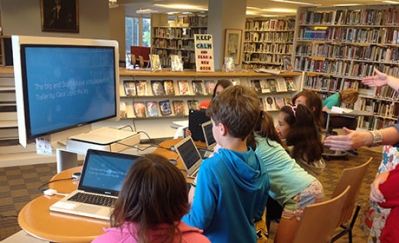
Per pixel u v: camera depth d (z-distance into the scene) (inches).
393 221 57.7
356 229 126.5
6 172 166.7
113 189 65.9
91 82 87.0
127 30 569.6
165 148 105.3
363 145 50.8
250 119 56.9
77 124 84.0
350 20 290.5
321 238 71.6
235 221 57.6
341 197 70.4
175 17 516.7
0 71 180.7
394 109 267.6
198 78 201.0
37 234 54.6
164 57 430.0
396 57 265.1
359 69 287.9
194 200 55.6
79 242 53.6
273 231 108.2
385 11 269.7
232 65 219.1
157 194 36.3
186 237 39.9
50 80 74.5
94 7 293.1
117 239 37.5
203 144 109.4
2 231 112.9
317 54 315.9
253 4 323.9
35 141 77.5
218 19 291.0
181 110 197.2
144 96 186.9
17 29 264.1
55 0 273.7
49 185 74.0
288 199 77.2
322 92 311.7
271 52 407.2
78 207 61.7
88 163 69.1
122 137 86.3
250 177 58.5
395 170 57.8
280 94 225.9
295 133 93.4
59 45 76.1
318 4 301.3
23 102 68.6
